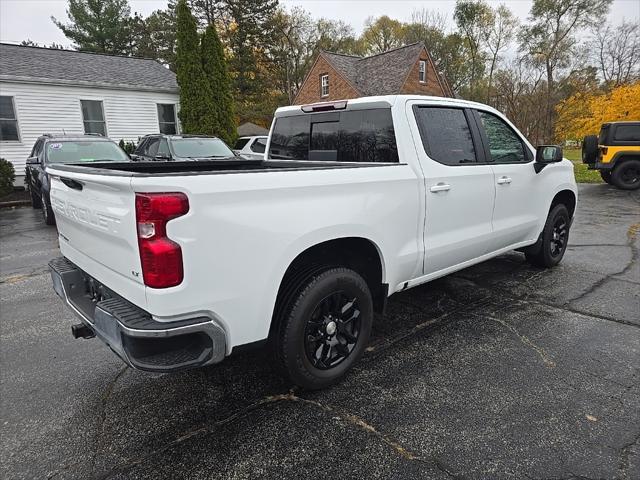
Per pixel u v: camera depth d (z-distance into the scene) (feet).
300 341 8.16
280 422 7.85
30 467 6.89
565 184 15.83
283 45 134.31
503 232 13.16
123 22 124.16
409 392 8.66
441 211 10.77
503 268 16.69
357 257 9.70
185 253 6.27
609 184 44.80
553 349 10.28
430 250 10.61
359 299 9.09
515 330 11.35
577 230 23.82
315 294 8.17
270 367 9.80
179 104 61.41
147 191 6.00
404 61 91.04
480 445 7.11
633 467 6.55
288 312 8.00
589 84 95.96
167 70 66.13
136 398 8.75
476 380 9.03
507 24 130.72
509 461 6.74
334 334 8.82
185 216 6.21
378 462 6.79
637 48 103.24
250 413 8.16
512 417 7.80
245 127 83.05
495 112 13.06
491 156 12.60
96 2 118.21
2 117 47.34
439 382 8.99
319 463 6.80
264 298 7.34
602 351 10.14
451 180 10.89
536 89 82.99
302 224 7.68
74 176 7.66
